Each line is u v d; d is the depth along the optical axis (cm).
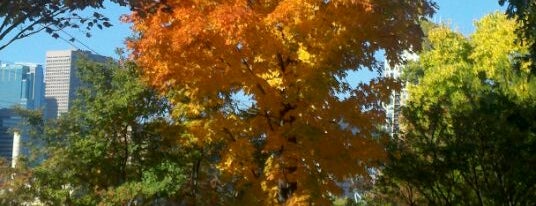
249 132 1457
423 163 1839
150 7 1058
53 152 1897
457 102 2330
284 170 1358
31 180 1809
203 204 2011
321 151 1358
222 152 1497
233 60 1334
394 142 1817
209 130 1486
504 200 1770
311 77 1316
